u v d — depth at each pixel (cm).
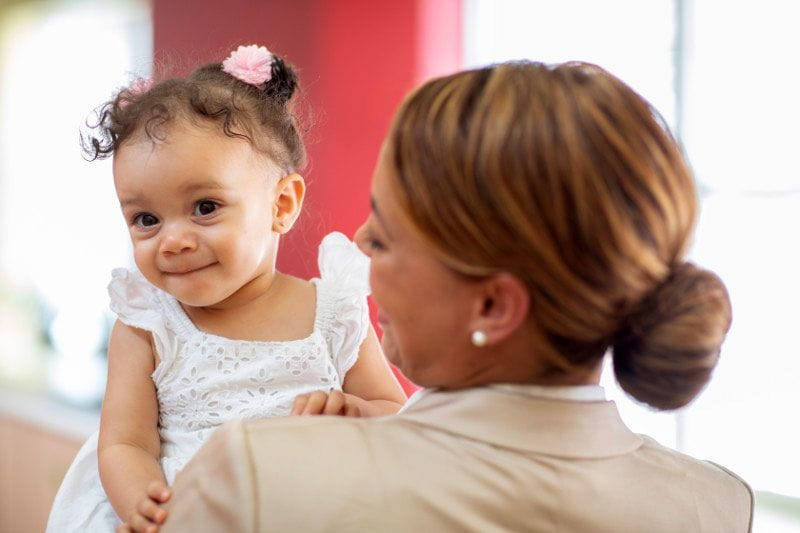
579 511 73
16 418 327
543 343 72
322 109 221
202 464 74
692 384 75
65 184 351
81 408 316
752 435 188
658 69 200
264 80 114
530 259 68
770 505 185
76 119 342
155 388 109
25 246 376
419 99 74
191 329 110
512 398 74
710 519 81
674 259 74
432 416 75
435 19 229
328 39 222
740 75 188
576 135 68
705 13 192
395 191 72
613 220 67
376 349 118
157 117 102
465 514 70
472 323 72
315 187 222
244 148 106
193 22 260
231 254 103
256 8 240
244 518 68
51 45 356
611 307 71
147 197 101
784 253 184
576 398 76
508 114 69
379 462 71
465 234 69
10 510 329
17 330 375
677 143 75
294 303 115
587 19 212
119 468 100
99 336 330
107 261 328
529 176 67
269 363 108
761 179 187
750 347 188
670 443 196
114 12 321
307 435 72
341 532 68
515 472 72
